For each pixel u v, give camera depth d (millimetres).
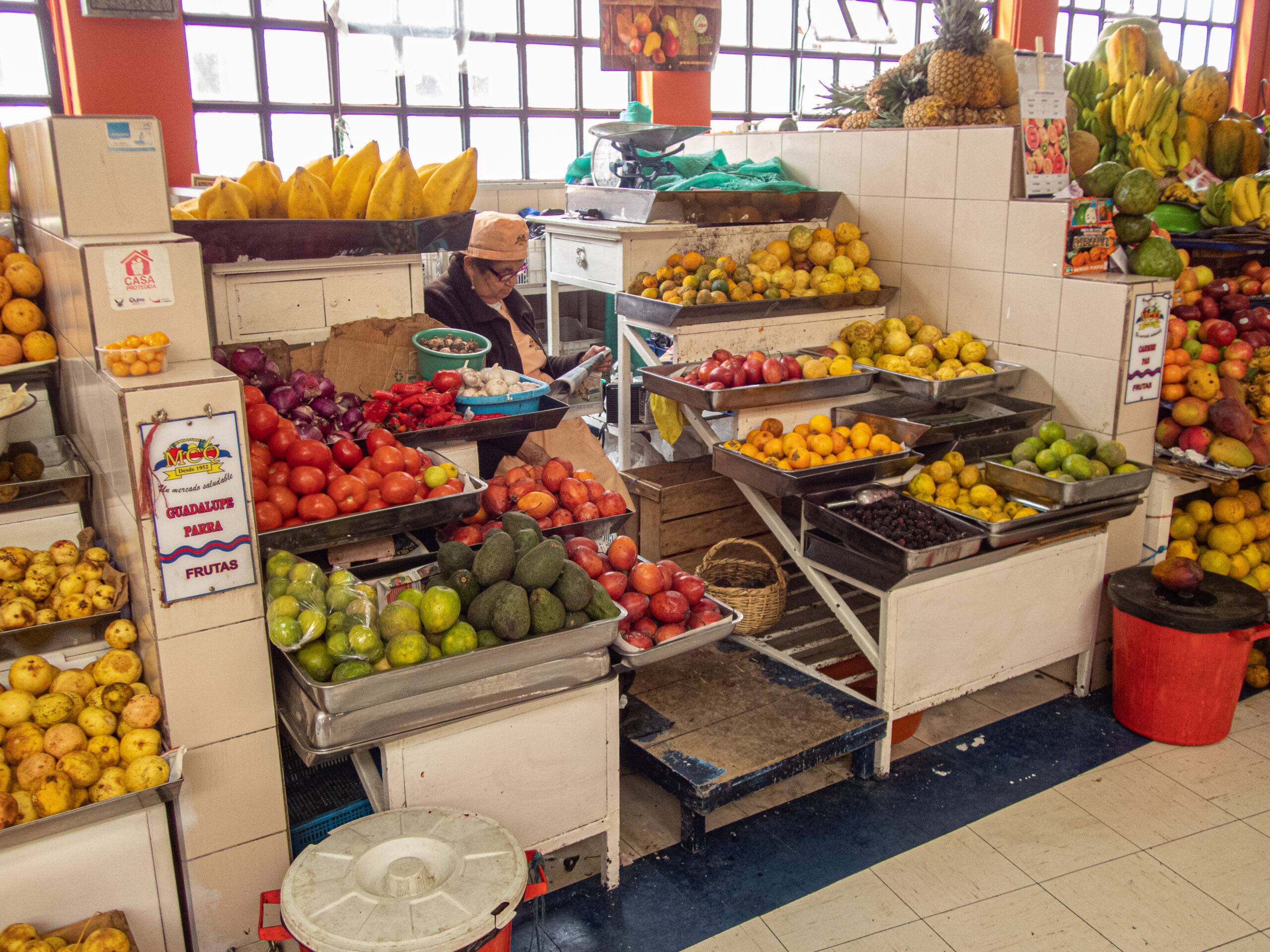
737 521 3852
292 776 2432
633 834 2730
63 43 5715
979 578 2996
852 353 3711
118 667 1957
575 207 4309
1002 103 3867
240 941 2135
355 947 1616
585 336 6066
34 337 2236
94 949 1729
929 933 2342
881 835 2713
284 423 2270
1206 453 3312
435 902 1710
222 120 6352
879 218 3945
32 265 2258
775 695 2912
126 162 1965
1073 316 3291
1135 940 2314
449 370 2766
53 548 2082
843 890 2496
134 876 1898
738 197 3889
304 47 6543
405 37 4848
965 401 3484
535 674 2148
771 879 2539
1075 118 3914
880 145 3879
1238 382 3432
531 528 2324
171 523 1862
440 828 1922
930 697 3012
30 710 1892
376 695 1932
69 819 1778
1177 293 3627
